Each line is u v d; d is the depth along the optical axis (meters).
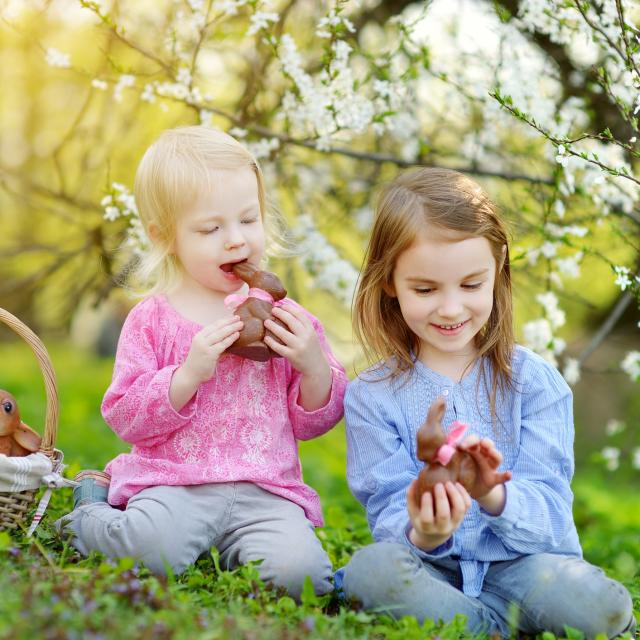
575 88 4.53
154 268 3.08
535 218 4.77
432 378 2.88
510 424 2.85
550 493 2.70
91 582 2.22
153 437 2.90
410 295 2.74
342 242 5.48
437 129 4.80
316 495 3.05
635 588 3.25
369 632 2.38
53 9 4.70
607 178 3.81
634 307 7.53
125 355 2.97
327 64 3.85
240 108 4.48
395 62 4.15
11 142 7.13
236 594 2.48
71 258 4.93
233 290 3.00
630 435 5.33
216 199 2.88
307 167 4.89
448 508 2.37
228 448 2.91
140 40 4.72
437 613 2.54
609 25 3.55
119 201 3.91
